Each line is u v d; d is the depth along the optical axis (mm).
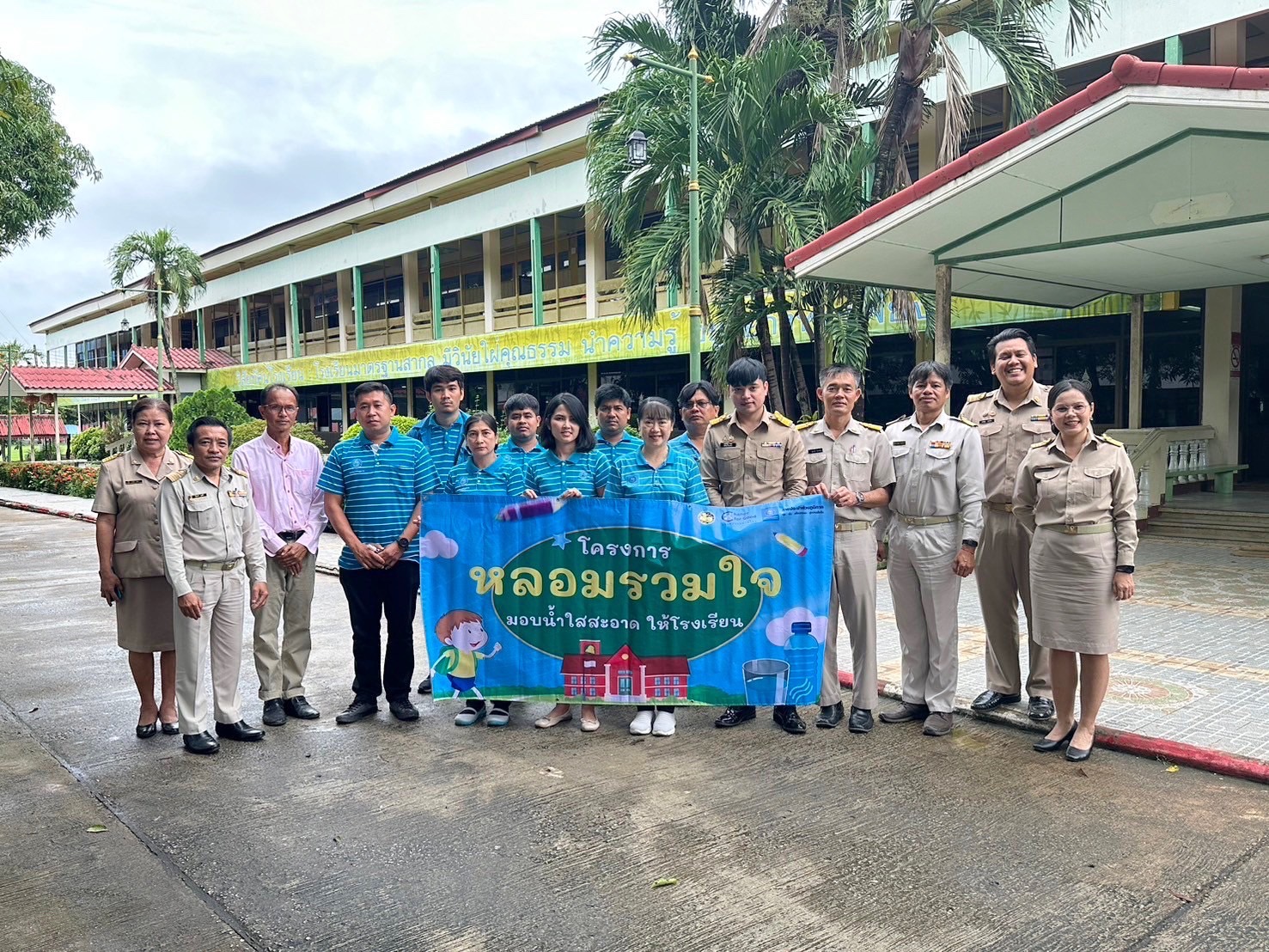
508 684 5066
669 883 3301
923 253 10094
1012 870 3355
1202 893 3186
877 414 17969
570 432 5098
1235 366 13484
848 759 4488
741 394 4941
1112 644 4301
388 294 32438
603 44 13133
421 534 5043
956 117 10703
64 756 4676
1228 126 7684
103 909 3182
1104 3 12344
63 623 8070
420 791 4156
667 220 12109
